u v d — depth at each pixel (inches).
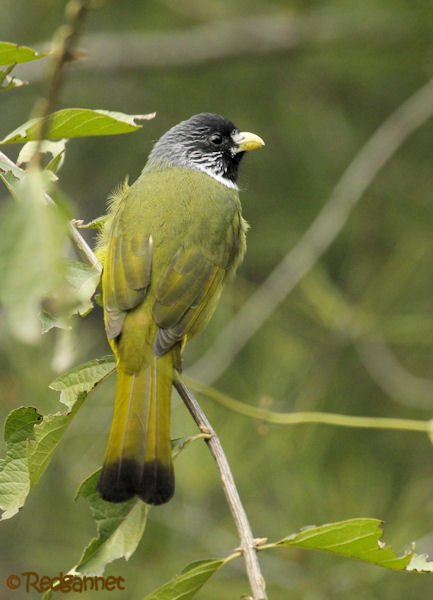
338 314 474.0
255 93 574.2
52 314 245.0
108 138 575.2
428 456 457.7
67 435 433.1
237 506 231.0
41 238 149.9
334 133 555.2
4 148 618.8
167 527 409.7
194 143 377.7
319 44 565.3
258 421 364.5
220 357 454.0
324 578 381.1
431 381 467.8
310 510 402.6
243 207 535.8
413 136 545.6
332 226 482.3
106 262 298.8
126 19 606.5
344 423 341.7
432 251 500.7
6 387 413.7
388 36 551.5
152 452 234.4
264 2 591.5
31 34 589.3
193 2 598.2
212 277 307.0
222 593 389.1
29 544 440.1
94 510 238.4
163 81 590.2
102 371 263.4
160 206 316.5
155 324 277.3
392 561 224.4
